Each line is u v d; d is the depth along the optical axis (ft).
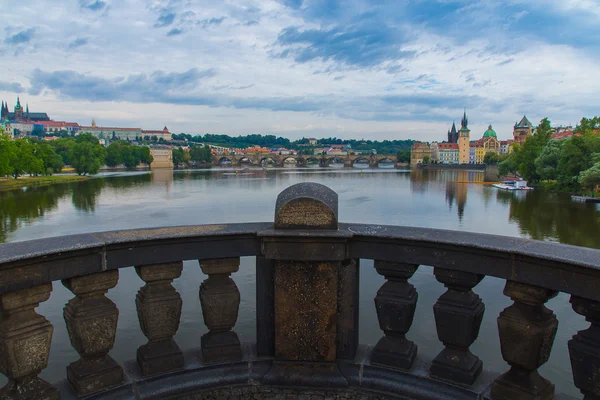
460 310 10.16
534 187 290.35
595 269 7.86
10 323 9.03
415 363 11.15
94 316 10.03
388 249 10.65
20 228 147.84
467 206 205.67
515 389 9.66
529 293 9.11
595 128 254.47
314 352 11.13
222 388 10.96
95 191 283.18
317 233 10.60
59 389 10.34
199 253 10.92
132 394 10.46
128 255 10.21
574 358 8.68
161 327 10.89
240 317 49.70
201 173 537.65
